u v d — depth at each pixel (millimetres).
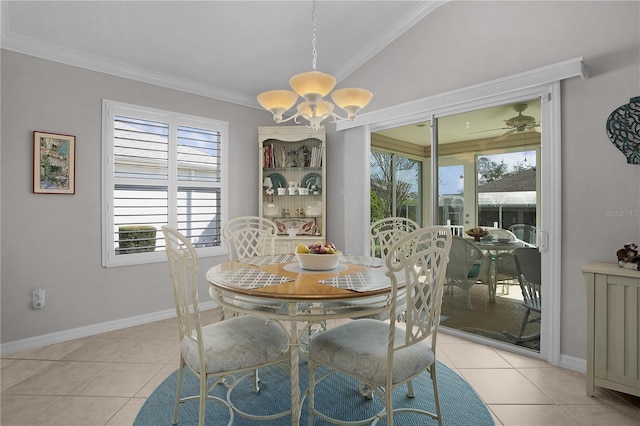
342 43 3492
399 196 3523
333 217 4176
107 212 3176
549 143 2494
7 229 2678
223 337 1734
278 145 4293
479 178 2916
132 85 3326
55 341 2883
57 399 2029
